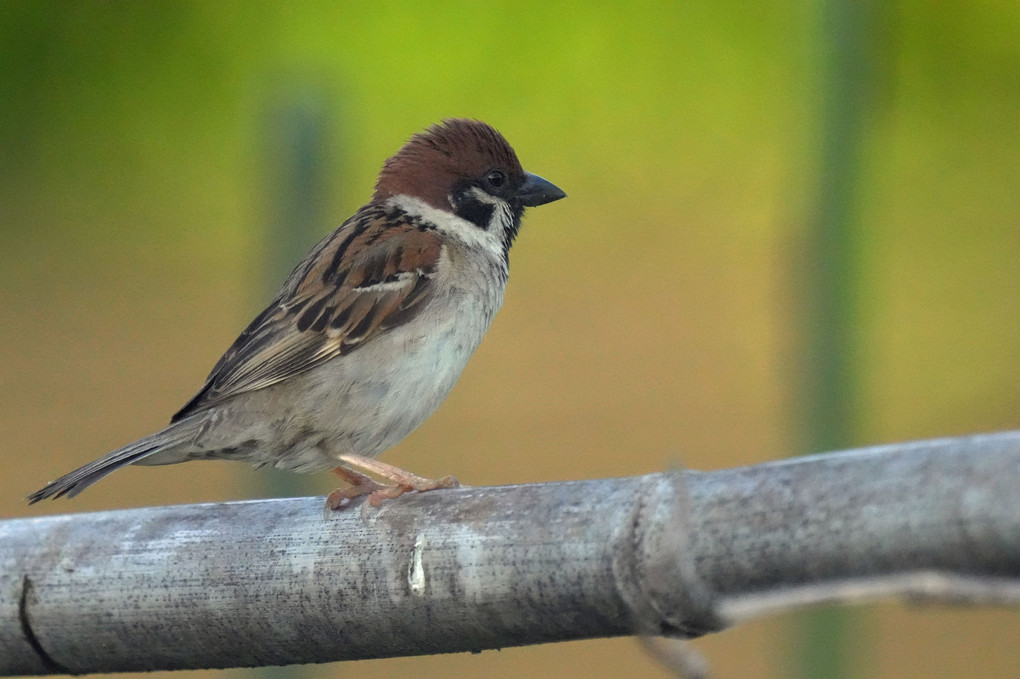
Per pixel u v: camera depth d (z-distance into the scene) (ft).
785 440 28.19
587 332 45.50
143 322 45.88
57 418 42.16
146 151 49.32
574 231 49.19
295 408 24.07
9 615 17.10
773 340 45.11
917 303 50.98
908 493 12.57
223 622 16.51
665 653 12.01
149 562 16.66
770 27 50.08
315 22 49.75
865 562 12.83
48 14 48.67
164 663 17.21
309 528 16.16
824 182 28.09
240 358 24.27
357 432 24.40
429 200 26.81
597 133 50.55
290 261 30.53
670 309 46.47
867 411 27.99
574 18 50.21
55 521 17.30
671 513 14.02
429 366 24.82
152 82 49.39
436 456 40.81
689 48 50.72
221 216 48.73
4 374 43.65
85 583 16.84
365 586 15.76
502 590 15.07
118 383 43.60
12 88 48.93
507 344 44.88
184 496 41.06
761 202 49.24
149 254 48.34
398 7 49.88
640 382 43.70
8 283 47.06
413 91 49.90
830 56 28.12
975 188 51.75
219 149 49.16
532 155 50.42
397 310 24.58
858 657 27.76
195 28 49.32
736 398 43.70
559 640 15.40
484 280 25.84
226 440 24.11
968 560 12.32
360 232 25.59
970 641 38.78
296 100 30.68
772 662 36.11
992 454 12.29
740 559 13.43
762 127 50.14
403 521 15.69
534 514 14.99
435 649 16.02
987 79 51.75
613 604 14.52
